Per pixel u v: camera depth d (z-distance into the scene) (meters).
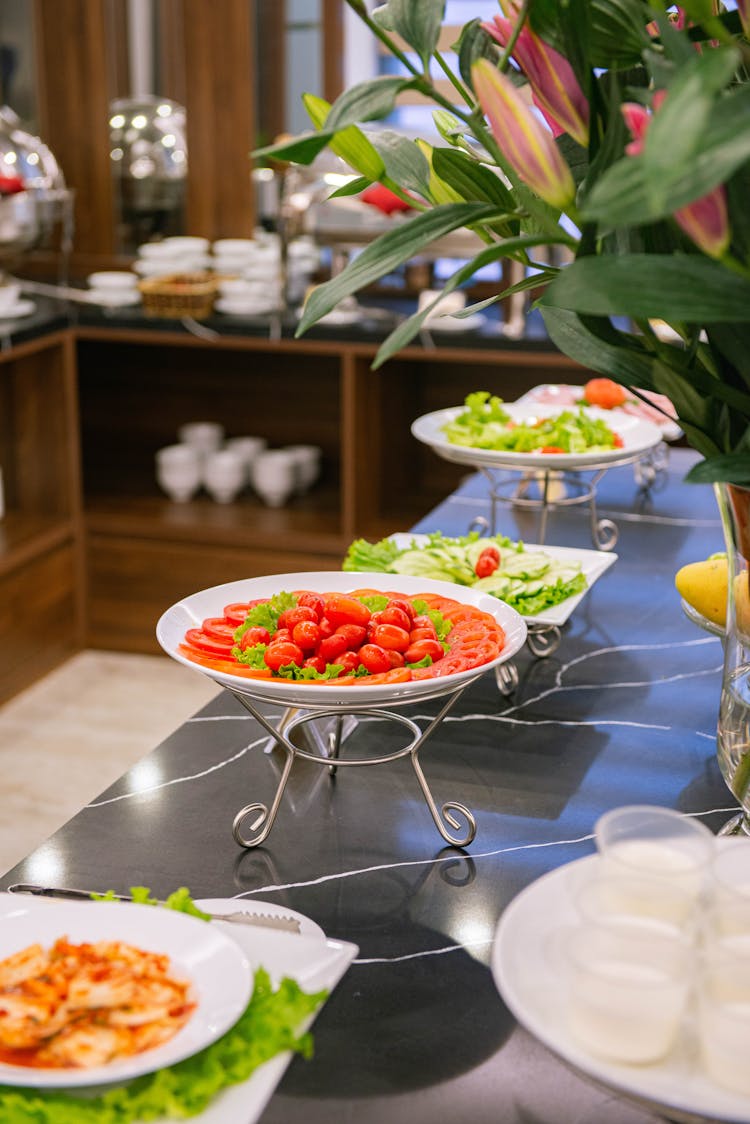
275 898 1.03
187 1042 0.76
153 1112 0.74
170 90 3.85
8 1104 0.73
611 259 0.71
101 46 3.79
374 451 3.64
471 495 2.25
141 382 4.09
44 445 3.64
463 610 1.27
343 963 0.86
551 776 1.24
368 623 1.17
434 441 2.01
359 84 0.78
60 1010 0.77
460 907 1.03
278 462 3.75
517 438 2.00
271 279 3.62
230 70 3.77
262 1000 0.81
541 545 1.73
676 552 1.94
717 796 1.20
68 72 3.83
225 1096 0.75
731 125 0.59
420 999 0.92
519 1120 0.79
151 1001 0.78
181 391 4.06
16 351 3.27
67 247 3.62
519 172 0.73
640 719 1.37
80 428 4.18
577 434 1.98
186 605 1.25
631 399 2.33
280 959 0.86
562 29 0.76
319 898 1.03
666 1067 0.73
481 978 0.94
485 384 3.82
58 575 3.65
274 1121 0.79
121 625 3.80
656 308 0.69
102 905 0.88
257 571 3.63
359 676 1.11
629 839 0.78
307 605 1.19
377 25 0.78
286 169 3.54
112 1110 0.73
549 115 0.80
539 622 1.45
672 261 0.70
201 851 1.10
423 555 1.55
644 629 1.63
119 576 3.75
